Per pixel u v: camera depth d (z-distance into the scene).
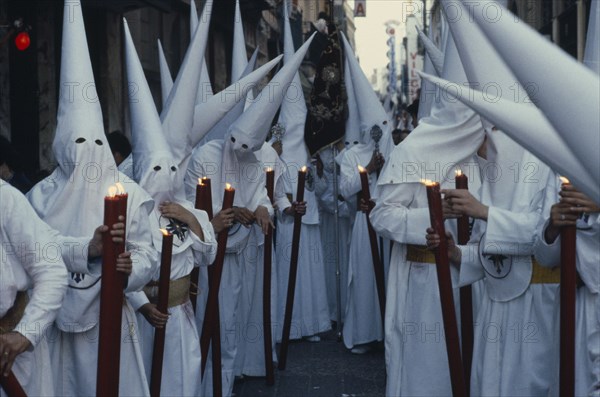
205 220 5.04
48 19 11.98
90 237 4.05
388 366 5.21
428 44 6.98
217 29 20.16
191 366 4.92
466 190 4.36
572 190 3.52
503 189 4.50
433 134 4.94
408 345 5.09
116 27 13.73
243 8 21.02
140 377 4.27
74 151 4.13
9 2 11.42
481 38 4.16
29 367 3.51
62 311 4.04
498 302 4.44
